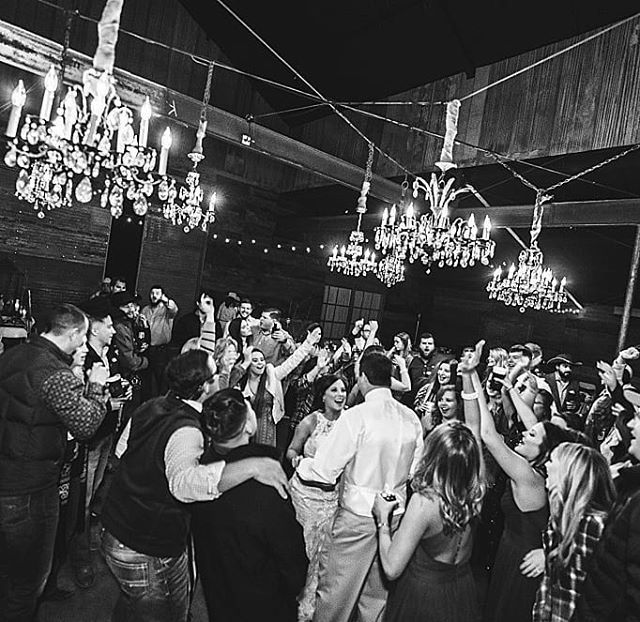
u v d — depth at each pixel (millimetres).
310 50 8852
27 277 8508
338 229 10406
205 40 10078
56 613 2914
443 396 3959
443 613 2043
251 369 3939
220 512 1848
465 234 5219
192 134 10273
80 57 4609
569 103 6168
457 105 4430
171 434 2096
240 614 1840
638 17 5559
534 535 2422
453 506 2029
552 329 10148
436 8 6684
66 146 3277
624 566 1577
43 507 2348
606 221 5641
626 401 3588
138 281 9906
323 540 2824
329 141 10086
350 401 4332
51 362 2346
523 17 6250
